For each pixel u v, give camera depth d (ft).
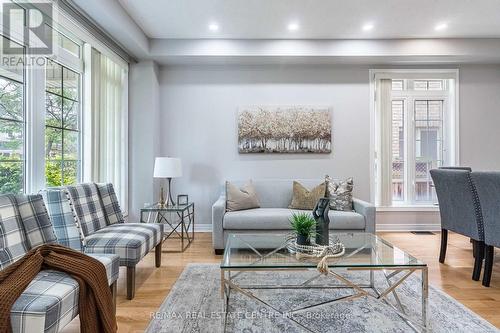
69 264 4.99
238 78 14.07
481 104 14.20
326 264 5.63
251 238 8.04
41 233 5.97
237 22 11.29
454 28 11.91
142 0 9.71
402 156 14.56
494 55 12.91
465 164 14.21
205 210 14.14
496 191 7.29
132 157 13.32
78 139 10.30
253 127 13.93
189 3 9.93
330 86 14.08
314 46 12.82
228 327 5.84
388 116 14.14
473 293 7.38
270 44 12.79
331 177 14.07
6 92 7.20
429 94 14.48
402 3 10.03
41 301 4.10
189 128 14.14
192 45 12.75
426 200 14.56
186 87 14.08
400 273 8.64
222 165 14.12
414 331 5.71
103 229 8.12
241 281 8.15
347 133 14.08
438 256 10.30
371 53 12.87
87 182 9.53
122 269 9.23
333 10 10.46
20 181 7.59
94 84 10.64
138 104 13.32
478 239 8.07
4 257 5.05
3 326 3.80
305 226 6.67
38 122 7.93
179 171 12.17
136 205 13.33
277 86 14.06
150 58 13.08
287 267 5.64
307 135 13.93
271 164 14.08
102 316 5.03
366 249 6.89
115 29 10.26
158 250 9.28
